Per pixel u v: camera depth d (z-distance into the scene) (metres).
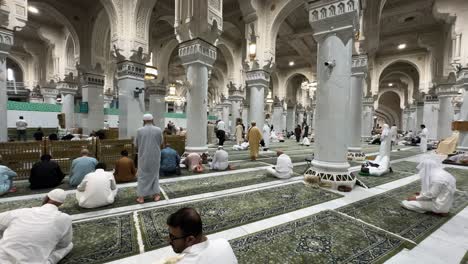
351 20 3.63
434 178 2.71
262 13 7.79
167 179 4.18
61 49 10.46
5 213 1.61
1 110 4.98
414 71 16.75
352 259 1.81
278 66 16.41
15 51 14.45
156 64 10.55
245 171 4.94
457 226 2.42
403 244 2.04
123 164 3.91
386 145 5.10
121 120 6.40
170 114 17.39
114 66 13.29
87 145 4.68
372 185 4.00
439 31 10.47
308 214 2.69
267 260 1.78
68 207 2.78
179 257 1.00
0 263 1.42
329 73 3.84
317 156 4.00
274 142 13.14
